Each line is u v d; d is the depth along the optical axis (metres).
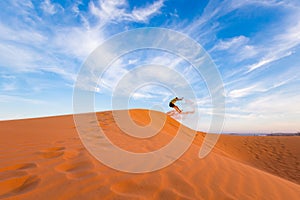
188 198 1.91
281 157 10.51
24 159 2.44
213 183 2.37
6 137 3.77
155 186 2.07
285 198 2.34
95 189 1.84
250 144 13.11
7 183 1.78
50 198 1.62
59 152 2.83
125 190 1.93
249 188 2.42
